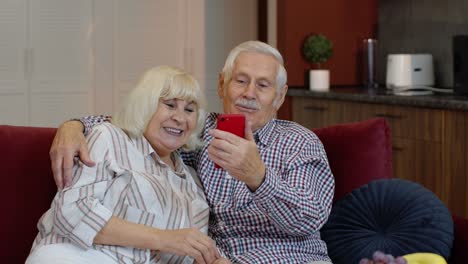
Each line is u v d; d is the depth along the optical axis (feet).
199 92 7.29
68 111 17.56
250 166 6.54
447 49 15.92
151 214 6.86
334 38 17.43
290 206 6.86
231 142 6.48
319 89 16.34
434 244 7.45
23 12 16.94
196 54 18.76
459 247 7.76
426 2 16.43
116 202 6.77
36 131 7.80
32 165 7.61
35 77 17.17
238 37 19.20
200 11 18.69
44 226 6.81
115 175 6.84
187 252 6.59
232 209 7.41
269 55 7.84
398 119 14.08
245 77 7.73
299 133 7.76
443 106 12.97
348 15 17.52
